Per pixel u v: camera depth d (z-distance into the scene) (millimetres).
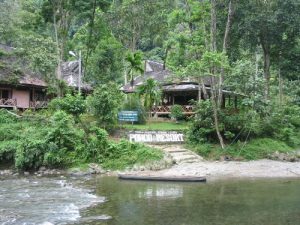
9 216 12398
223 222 11859
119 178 21781
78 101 27922
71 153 25391
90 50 47344
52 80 37562
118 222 11820
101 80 51688
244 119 30203
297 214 12906
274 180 21078
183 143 29922
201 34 32281
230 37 37625
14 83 39875
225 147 28969
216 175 22750
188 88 39188
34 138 25938
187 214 12906
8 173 24562
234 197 15953
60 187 18672
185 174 22719
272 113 34062
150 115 40594
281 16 36719
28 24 42469
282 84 52156
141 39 63531
